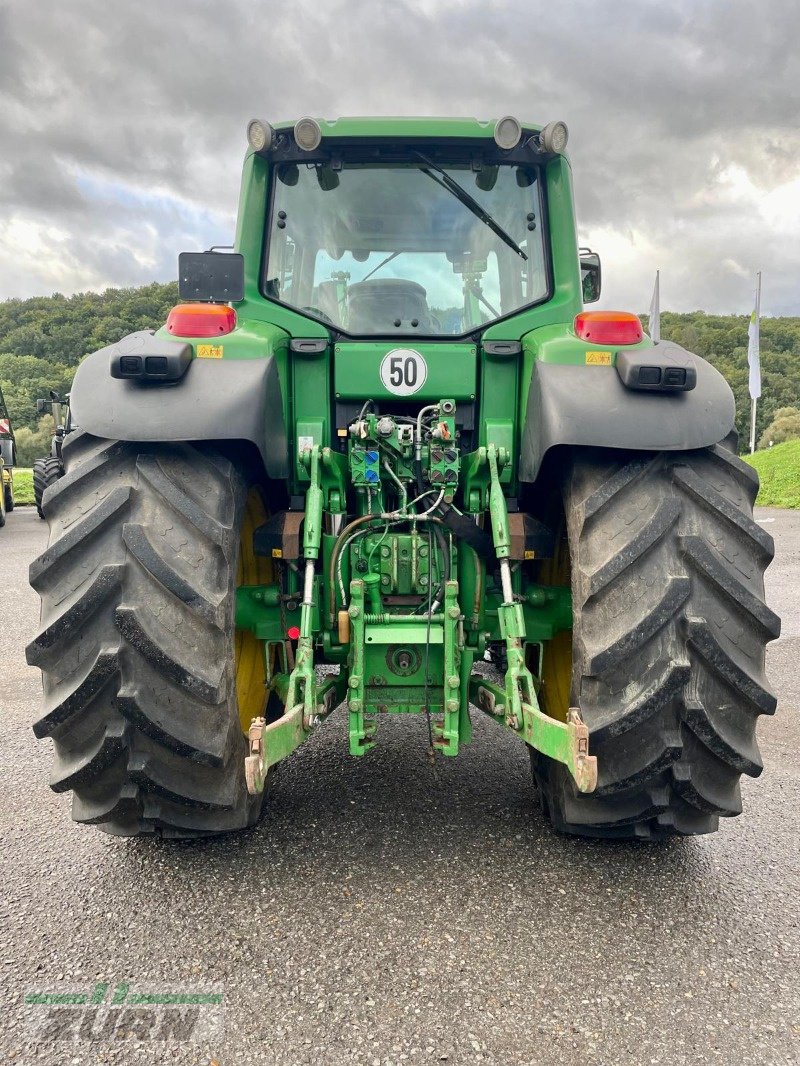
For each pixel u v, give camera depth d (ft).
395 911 7.26
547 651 10.07
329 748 11.46
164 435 7.06
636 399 7.45
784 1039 5.71
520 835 8.80
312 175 9.86
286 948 6.70
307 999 6.05
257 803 8.45
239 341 7.71
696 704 6.84
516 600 9.11
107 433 7.11
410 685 8.24
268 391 7.57
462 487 9.30
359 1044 5.59
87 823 7.68
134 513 6.91
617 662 6.83
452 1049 5.55
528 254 9.92
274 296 9.83
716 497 7.21
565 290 9.76
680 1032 5.75
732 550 7.14
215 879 7.83
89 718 6.83
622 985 6.26
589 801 7.55
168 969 6.42
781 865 8.27
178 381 7.38
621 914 7.27
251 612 9.38
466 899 7.48
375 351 9.13
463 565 8.89
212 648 6.81
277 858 8.25
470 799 9.73
